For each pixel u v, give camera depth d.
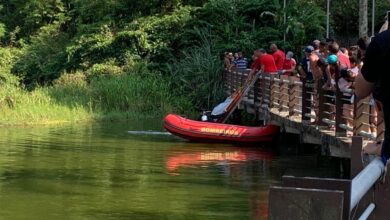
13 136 17.83
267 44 28.11
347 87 10.91
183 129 17.16
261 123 20.17
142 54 29.86
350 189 2.41
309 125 12.93
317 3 31.73
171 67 28.12
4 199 9.58
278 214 2.10
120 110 25.08
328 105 12.22
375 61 3.18
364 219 2.94
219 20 29.61
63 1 37.22
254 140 16.73
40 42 34.81
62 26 36.91
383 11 30.05
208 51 27.59
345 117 10.94
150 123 22.25
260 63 18.27
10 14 38.44
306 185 2.48
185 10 30.47
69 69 31.56
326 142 11.59
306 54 14.21
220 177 11.66
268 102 18.08
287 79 16.38
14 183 10.88
